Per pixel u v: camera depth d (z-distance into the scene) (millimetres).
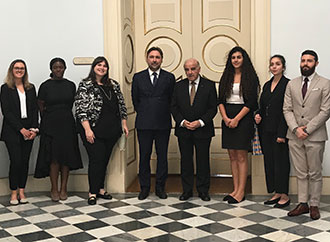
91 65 4789
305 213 4035
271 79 4379
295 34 4629
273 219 3910
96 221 3932
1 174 4973
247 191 4945
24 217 4082
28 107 4523
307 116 3908
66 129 4566
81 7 4930
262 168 4742
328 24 4582
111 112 4566
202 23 5691
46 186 5098
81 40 4953
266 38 4648
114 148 4934
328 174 4691
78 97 4477
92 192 4535
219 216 4027
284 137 4137
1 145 4953
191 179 4645
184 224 3812
